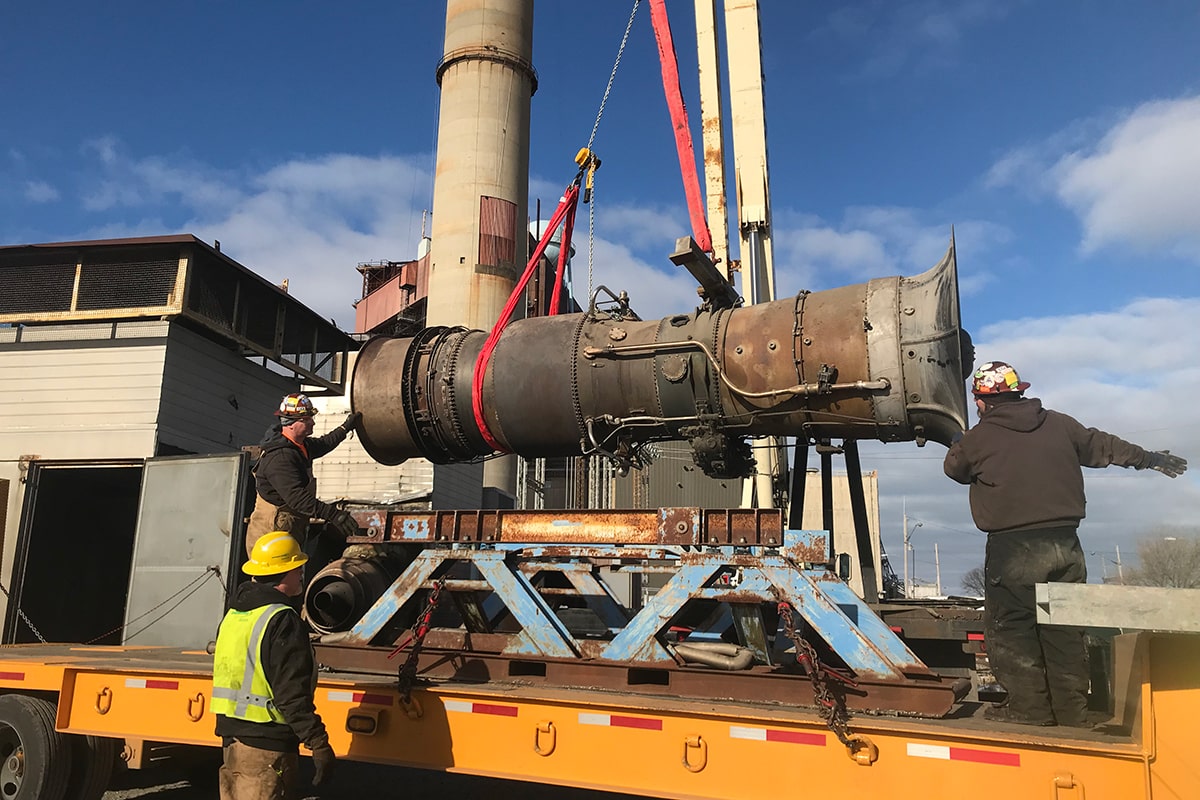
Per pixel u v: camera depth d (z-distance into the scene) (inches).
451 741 157.1
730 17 438.6
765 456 370.9
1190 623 105.3
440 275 908.6
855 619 150.7
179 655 239.1
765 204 419.8
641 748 142.6
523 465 797.2
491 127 935.7
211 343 453.7
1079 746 117.0
